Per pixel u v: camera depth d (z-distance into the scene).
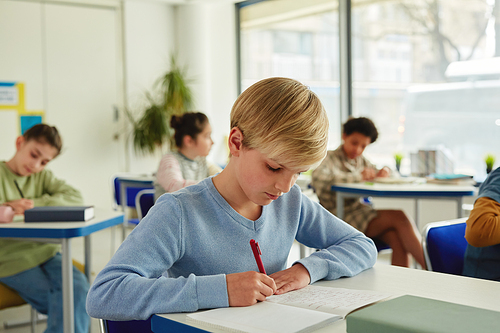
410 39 4.27
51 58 5.24
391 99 4.46
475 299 0.91
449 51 3.98
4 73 5.00
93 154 5.52
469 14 3.83
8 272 1.94
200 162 2.86
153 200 2.74
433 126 4.13
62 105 5.32
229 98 6.11
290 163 0.85
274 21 5.61
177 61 5.93
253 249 0.97
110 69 5.58
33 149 2.17
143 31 5.74
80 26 5.39
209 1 5.72
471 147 3.88
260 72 5.84
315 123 0.86
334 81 4.98
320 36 5.10
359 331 0.66
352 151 3.05
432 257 1.52
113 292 0.86
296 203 1.15
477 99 3.83
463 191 2.62
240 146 0.90
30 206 2.08
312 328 0.74
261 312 0.80
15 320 2.62
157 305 0.84
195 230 0.98
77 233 1.80
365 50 4.70
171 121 2.81
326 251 1.10
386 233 2.67
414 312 0.67
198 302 0.83
